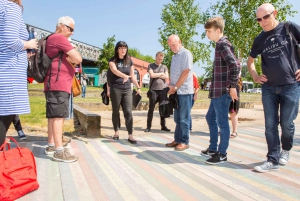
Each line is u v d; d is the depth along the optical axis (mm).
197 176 3107
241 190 2697
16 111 2787
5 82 2734
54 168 3307
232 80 3344
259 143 4996
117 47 4973
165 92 4395
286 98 3309
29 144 4559
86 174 3119
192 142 5078
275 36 3264
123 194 2576
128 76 4871
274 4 8703
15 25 2744
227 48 3359
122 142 4969
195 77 6336
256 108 16531
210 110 3986
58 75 3471
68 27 3678
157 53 6426
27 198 2445
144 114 10867
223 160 3621
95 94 22891
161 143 4977
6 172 2361
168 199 2473
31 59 3396
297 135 5949
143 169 3350
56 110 3488
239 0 9156
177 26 21766
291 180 3002
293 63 3221
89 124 5336
